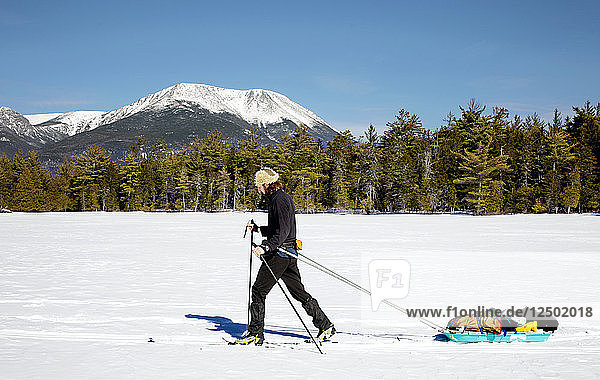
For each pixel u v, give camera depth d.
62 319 6.88
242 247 19.67
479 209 79.00
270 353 5.15
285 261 5.55
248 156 113.38
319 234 28.06
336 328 6.37
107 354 5.06
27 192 101.38
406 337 5.88
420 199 84.81
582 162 78.69
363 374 4.43
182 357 4.96
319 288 9.72
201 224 42.09
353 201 97.25
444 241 22.45
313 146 107.88
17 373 4.42
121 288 9.70
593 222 43.47
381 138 101.31
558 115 97.62
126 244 21.06
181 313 7.32
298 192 94.94
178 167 116.56
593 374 4.42
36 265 13.62
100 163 114.19
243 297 8.73
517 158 85.31
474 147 88.94
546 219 51.53
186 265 13.63
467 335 5.62
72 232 30.19
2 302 8.15
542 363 4.75
